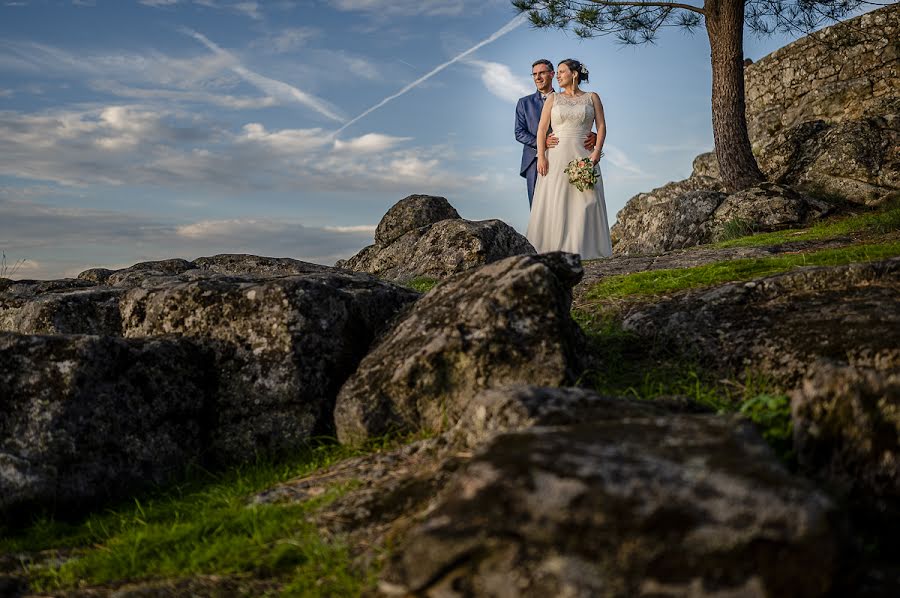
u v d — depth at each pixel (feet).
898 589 6.94
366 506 9.99
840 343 12.78
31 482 12.17
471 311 12.94
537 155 38.91
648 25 50.08
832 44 54.95
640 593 6.11
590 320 17.79
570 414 9.54
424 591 6.59
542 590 6.21
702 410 10.99
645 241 49.55
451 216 41.29
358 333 15.29
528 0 48.52
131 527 11.75
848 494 8.21
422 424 12.71
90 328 17.84
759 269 20.52
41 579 9.98
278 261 31.94
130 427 13.37
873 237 28.91
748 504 6.29
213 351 14.69
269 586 8.79
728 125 47.50
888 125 45.03
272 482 12.63
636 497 6.41
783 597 6.04
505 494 6.61
